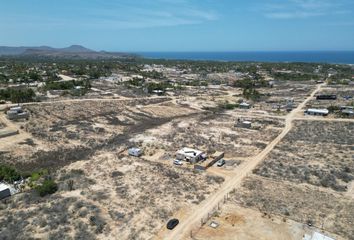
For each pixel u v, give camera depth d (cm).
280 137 7362
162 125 8625
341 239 3325
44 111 9138
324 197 4319
